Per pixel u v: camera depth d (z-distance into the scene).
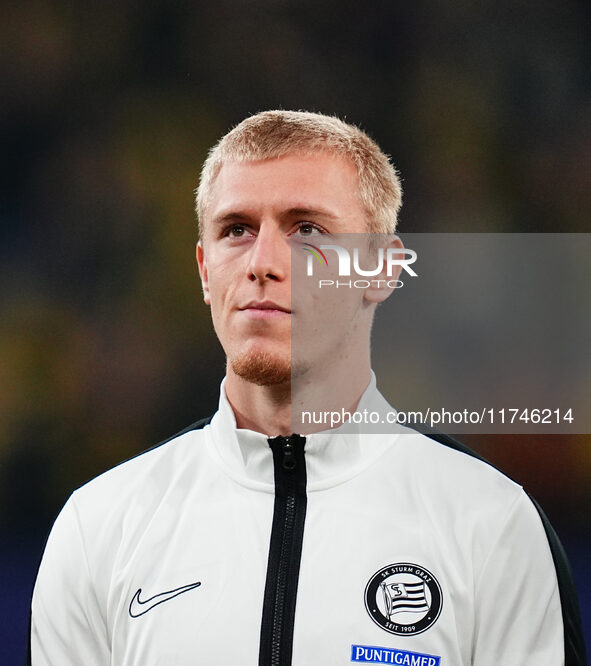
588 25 33.09
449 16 33.28
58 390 29.61
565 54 33.06
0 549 24.81
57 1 32.69
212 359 30.23
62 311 30.38
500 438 26.06
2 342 29.91
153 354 30.16
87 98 32.25
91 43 32.59
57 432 29.42
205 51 32.94
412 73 33.16
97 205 31.52
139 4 32.97
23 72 32.12
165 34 32.97
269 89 33.09
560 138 32.69
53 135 31.91
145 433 29.73
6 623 19.52
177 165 31.98
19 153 31.67
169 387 30.00
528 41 33.19
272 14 33.41
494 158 32.53
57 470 29.23
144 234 31.23
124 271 30.86
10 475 29.00
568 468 26.12
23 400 29.52
